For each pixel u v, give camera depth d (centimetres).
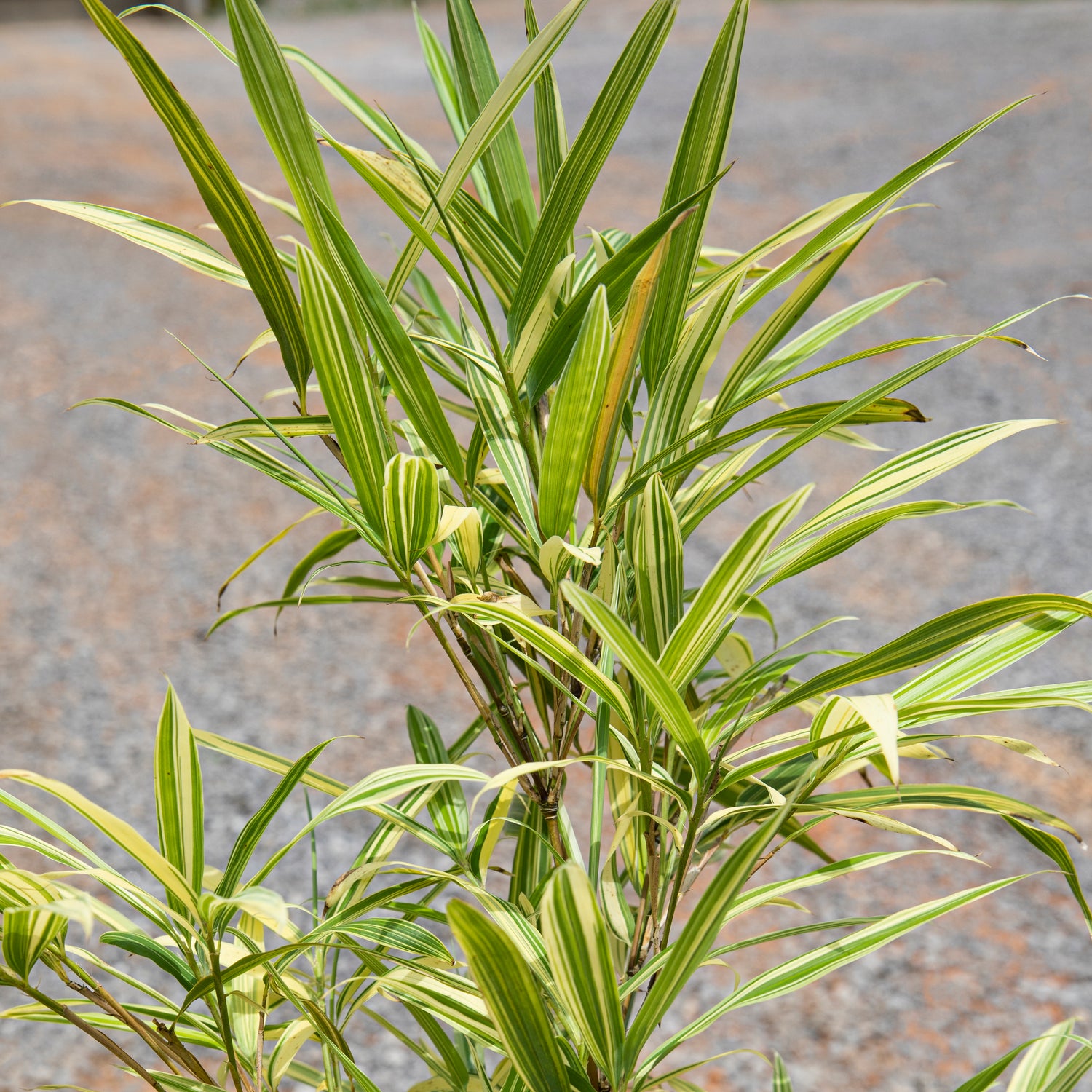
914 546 547
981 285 805
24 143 1142
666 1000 123
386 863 136
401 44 1677
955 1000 321
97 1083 309
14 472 643
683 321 136
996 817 392
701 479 146
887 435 639
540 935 135
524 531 143
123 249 953
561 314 133
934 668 135
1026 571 515
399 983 136
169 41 1702
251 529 597
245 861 132
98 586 544
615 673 142
